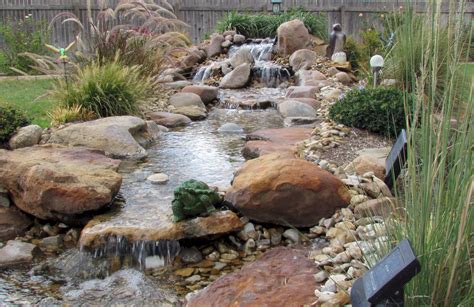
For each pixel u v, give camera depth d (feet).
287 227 12.39
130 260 11.48
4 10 43.14
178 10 46.75
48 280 10.90
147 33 29.40
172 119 23.07
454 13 7.04
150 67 27.63
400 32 19.77
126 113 22.44
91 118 21.67
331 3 47.03
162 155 18.20
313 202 12.29
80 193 12.77
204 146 19.36
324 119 22.07
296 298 8.66
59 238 12.60
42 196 12.91
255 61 36.45
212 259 11.56
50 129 19.71
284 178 12.38
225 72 34.58
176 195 12.03
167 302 9.93
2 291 10.39
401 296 6.05
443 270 6.51
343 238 10.86
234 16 42.01
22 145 18.02
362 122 17.99
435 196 6.55
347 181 13.37
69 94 22.24
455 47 6.77
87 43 26.45
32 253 11.91
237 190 12.60
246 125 22.97
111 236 11.65
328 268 9.62
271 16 42.68
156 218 12.41
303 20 40.57
